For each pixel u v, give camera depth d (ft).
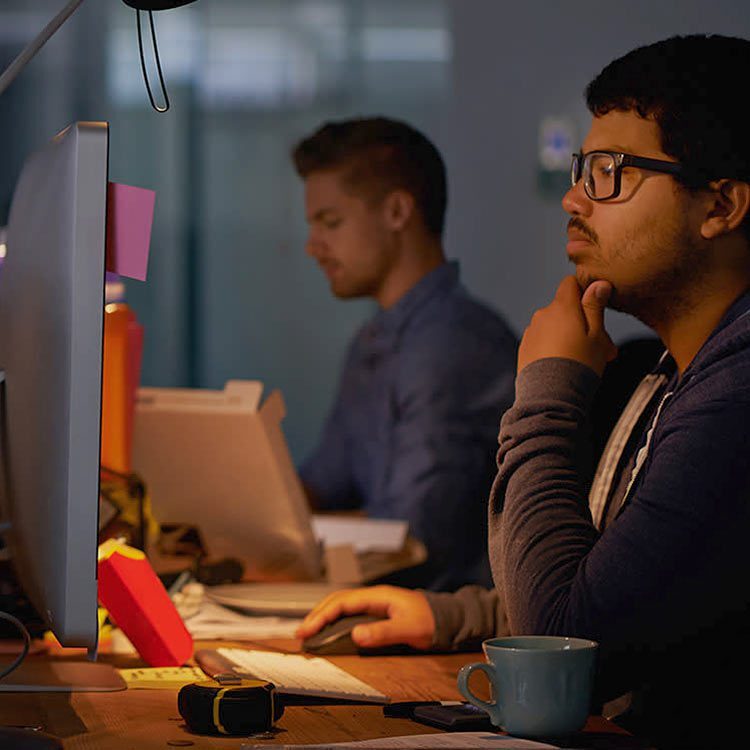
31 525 4.09
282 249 19.60
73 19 19.01
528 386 4.44
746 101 4.30
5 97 18.86
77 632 3.60
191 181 19.45
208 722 3.58
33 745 3.26
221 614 5.82
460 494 8.17
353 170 8.75
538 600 4.06
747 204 4.30
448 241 17.01
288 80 19.22
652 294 4.48
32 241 4.11
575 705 3.42
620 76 4.43
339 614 5.15
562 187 16.67
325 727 3.73
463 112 16.99
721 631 3.93
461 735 3.38
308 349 19.66
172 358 19.62
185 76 19.36
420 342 8.46
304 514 6.62
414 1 18.20
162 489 6.59
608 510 4.87
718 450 3.92
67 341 3.56
